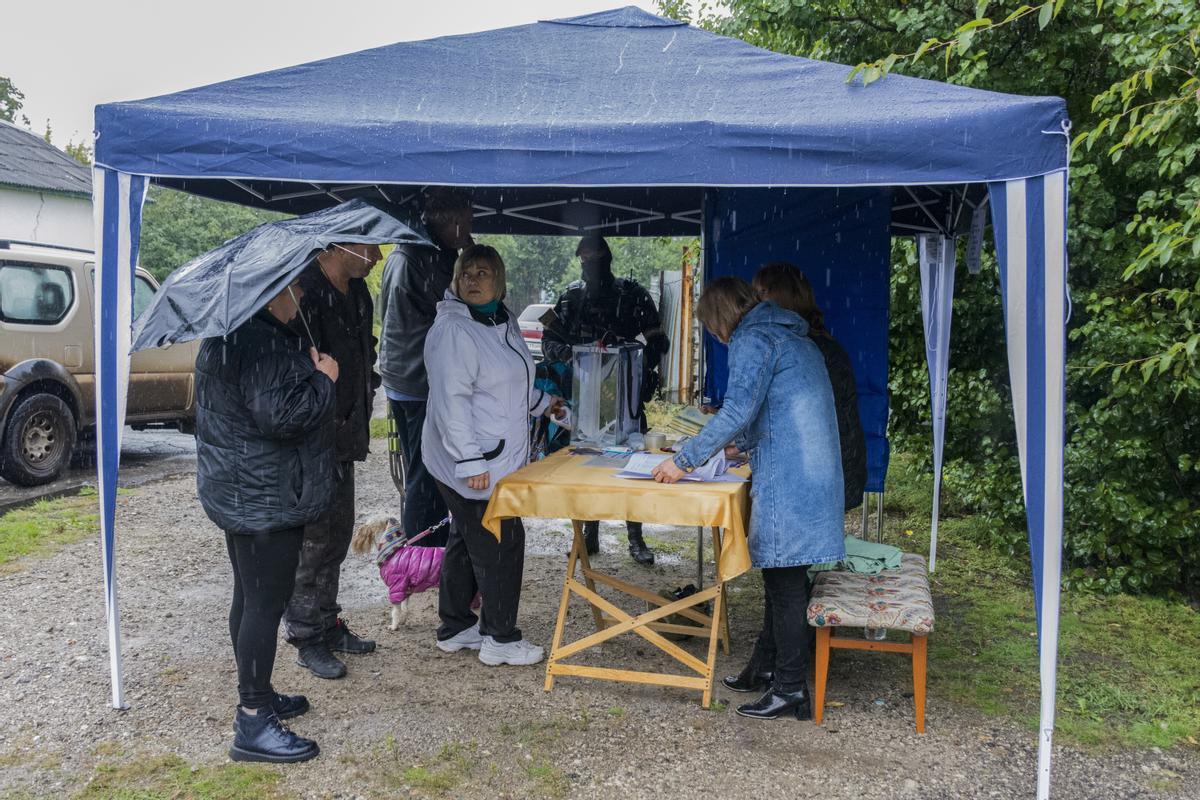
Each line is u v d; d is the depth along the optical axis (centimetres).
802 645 362
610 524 707
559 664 391
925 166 306
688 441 348
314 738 343
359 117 331
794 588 357
